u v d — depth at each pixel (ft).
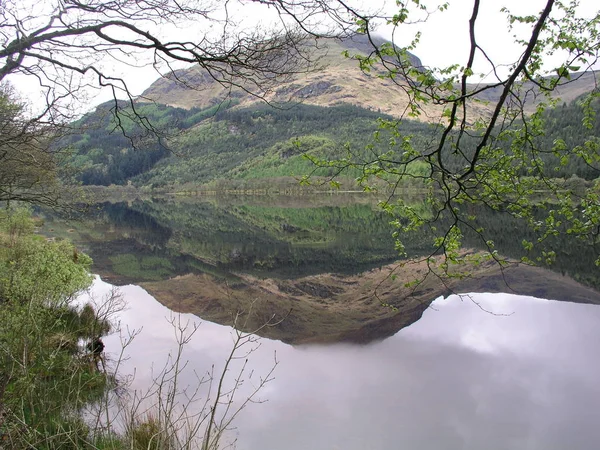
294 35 12.86
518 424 28.02
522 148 14.11
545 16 8.63
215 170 559.38
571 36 11.43
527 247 16.02
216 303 69.77
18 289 29.14
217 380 33.53
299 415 28.48
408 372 37.40
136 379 31.35
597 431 26.91
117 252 119.24
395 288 78.54
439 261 92.99
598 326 51.34
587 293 68.85
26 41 13.46
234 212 251.39
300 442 24.98
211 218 216.13
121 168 508.12
